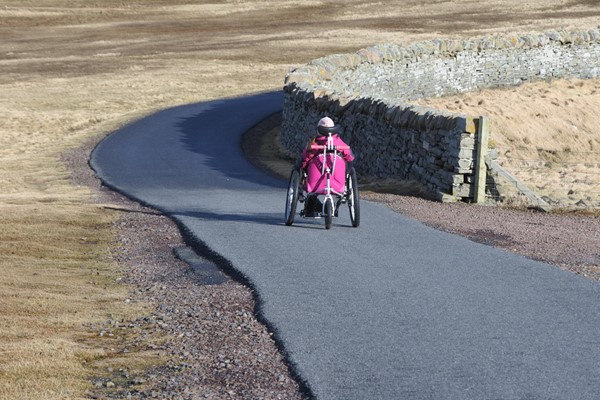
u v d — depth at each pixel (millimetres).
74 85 58750
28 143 39344
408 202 19969
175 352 9219
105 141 35938
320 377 8031
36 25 99062
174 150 33281
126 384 8312
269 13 104812
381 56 41031
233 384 8141
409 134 22828
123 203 20906
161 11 107562
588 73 50906
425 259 12969
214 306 10906
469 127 19938
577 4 100375
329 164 15547
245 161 30578
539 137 37188
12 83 60438
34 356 9016
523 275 11875
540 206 19469
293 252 13680
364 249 13828
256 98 51281
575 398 7383
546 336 9070
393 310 10141
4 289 12094
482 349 8672
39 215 18594
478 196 20047
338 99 28578
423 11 100312
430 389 7645
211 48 77188
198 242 14969
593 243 15078
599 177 24281
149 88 56938
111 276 13188
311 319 9875
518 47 48000
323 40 79188
